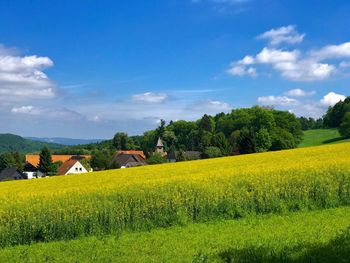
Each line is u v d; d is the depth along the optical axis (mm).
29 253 14734
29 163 128375
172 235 15859
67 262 12844
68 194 20672
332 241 11828
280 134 103750
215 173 25078
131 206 18188
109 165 105312
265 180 20094
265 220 17250
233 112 140625
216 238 14539
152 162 101875
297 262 10422
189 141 154250
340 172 20719
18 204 18562
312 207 18969
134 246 14352
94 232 17406
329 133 127438
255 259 10875
